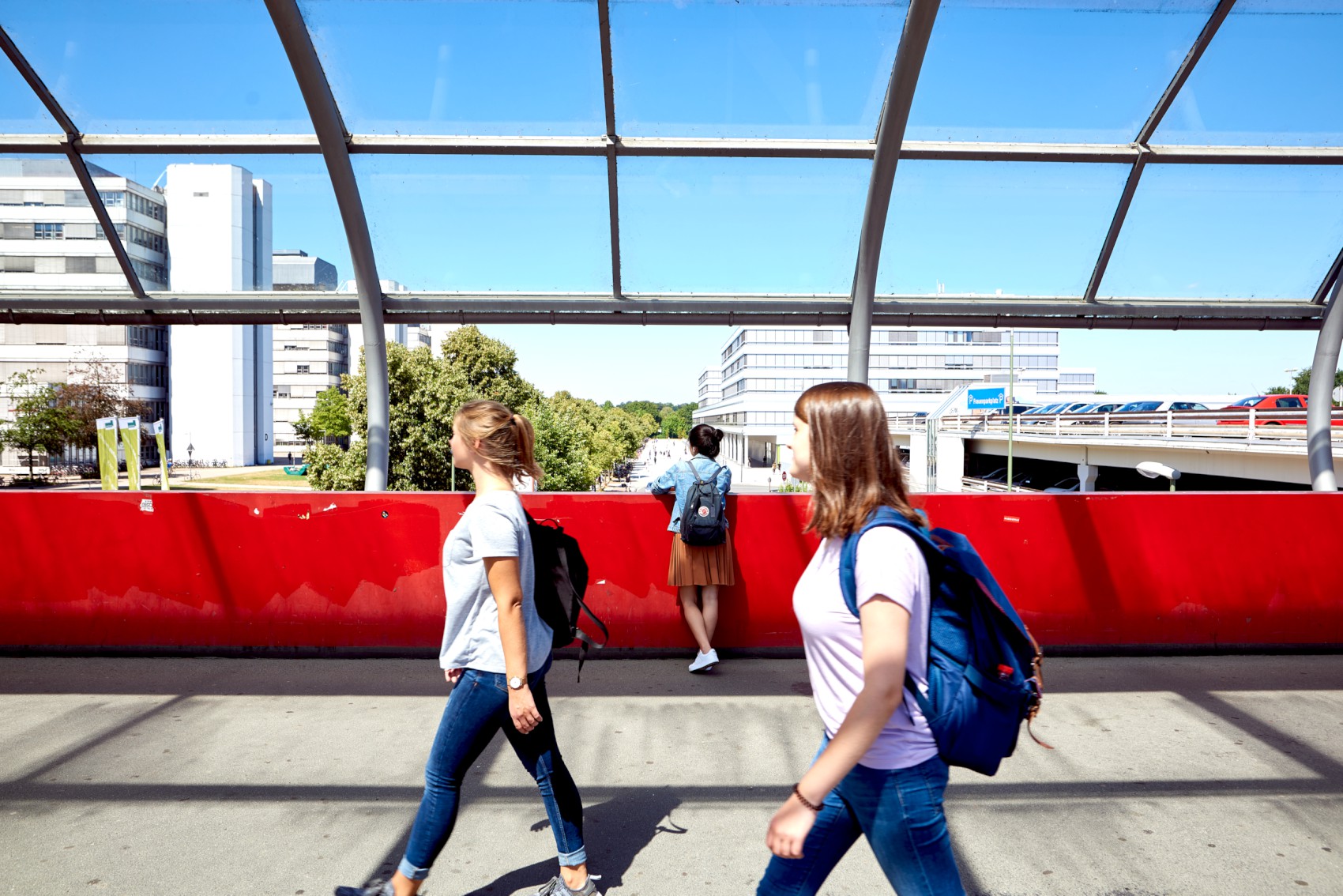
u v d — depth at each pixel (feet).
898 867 5.25
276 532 17.08
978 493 17.15
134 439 61.77
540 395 156.97
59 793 10.60
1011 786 10.84
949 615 5.26
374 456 23.79
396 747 12.18
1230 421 80.38
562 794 8.14
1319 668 16.28
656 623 17.38
